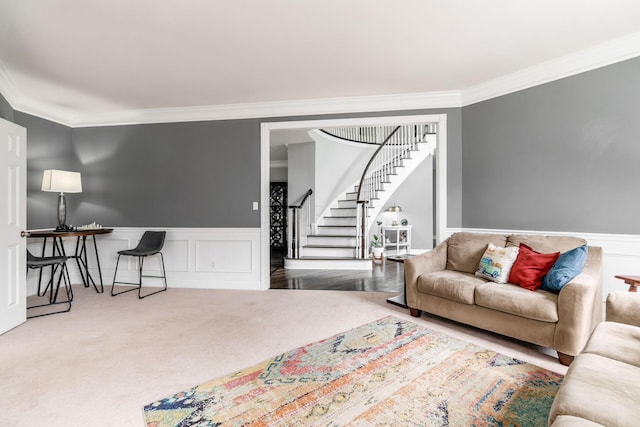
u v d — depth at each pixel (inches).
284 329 109.1
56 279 167.3
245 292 158.4
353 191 285.7
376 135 294.0
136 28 95.4
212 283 169.0
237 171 167.0
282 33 99.3
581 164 116.2
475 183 144.3
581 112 115.6
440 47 109.2
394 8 87.6
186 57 114.0
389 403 67.3
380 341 98.3
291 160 274.2
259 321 117.0
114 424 61.8
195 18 90.9
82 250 167.5
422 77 133.1
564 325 83.0
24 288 117.5
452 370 80.5
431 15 91.0
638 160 105.3
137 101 157.8
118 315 124.3
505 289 96.3
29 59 114.1
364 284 175.6
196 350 93.3
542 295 90.0
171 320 118.4
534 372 79.5
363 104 155.6
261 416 63.6
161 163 171.8
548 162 123.6
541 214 125.6
